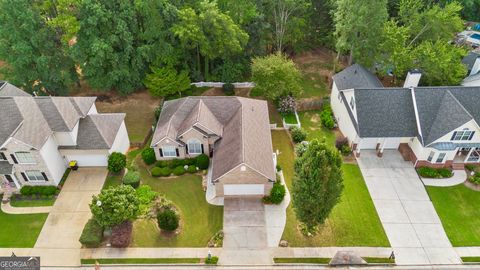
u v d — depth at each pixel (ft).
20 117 110.42
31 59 143.54
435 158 123.03
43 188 115.65
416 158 126.00
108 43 145.38
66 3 137.90
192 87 169.58
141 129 145.07
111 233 102.37
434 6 162.71
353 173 124.67
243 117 125.59
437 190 118.42
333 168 87.04
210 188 117.70
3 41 140.46
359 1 147.84
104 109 156.15
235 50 157.79
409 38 171.12
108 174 123.24
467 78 158.20
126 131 135.03
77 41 146.82
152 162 127.13
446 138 120.67
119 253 98.89
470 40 206.28
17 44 138.82
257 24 169.89
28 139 107.14
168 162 126.62
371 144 133.49
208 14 148.05
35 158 110.42
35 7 141.79
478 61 158.71
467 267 96.37
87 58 150.71
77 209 111.04
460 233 104.83
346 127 139.33
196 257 98.07
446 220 108.58
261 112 136.67
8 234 104.17
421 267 96.22
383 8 150.20
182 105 133.18
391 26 159.12
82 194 115.96
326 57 199.93
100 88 158.30
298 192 92.22
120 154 122.11
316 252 99.35
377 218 108.68
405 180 122.11
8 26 137.59
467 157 125.18
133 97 164.66
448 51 153.79
